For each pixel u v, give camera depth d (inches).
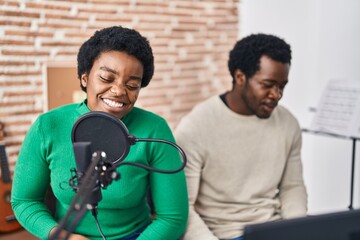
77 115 55.3
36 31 85.4
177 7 107.4
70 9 89.7
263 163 70.6
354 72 107.3
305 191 74.2
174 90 109.0
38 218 55.6
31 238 74.7
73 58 91.0
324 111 88.1
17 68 83.5
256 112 68.9
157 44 104.6
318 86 115.6
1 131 81.9
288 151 73.2
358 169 108.9
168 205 57.6
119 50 51.1
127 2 98.3
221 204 69.5
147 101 104.1
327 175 116.2
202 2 112.3
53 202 61.3
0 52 81.3
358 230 28.0
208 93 116.3
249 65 67.1
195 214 66.2
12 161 84.3
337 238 27.5
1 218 75.8
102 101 51.8
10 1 81.6
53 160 54.9
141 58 52.1
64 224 31.1
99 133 39.0
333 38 111.8
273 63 66.1
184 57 110.3
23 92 84.6
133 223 58.6
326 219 27.5
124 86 51.2
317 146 118.1
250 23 120.3
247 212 69.2
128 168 54.6
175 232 57.9
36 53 85.7
